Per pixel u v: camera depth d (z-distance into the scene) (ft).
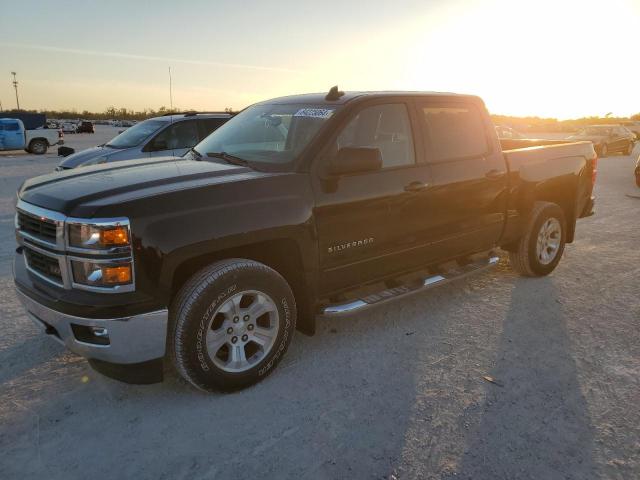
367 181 12.07
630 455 8.73
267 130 12.99
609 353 12.37
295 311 11.30
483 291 16.48
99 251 8.82
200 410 10.01
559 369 11.60
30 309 10.28
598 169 57.82
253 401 10.33
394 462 8.55
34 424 9.54
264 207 10.37
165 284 9.33
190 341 9.71
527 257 17.04
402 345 12.76
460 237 14.66
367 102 12.50
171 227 9.30
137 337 9.27
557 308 15.11
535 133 162.30
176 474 8.27
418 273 17.15
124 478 8.18
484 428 9.45
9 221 27.27
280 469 8.38
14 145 79.41
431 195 13.42
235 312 10.32
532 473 8.30
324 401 10.32
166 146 31.45
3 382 10.98
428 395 10.53
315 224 11.18
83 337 9.37
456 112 14.64
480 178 14.69
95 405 10.18
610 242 22.85
